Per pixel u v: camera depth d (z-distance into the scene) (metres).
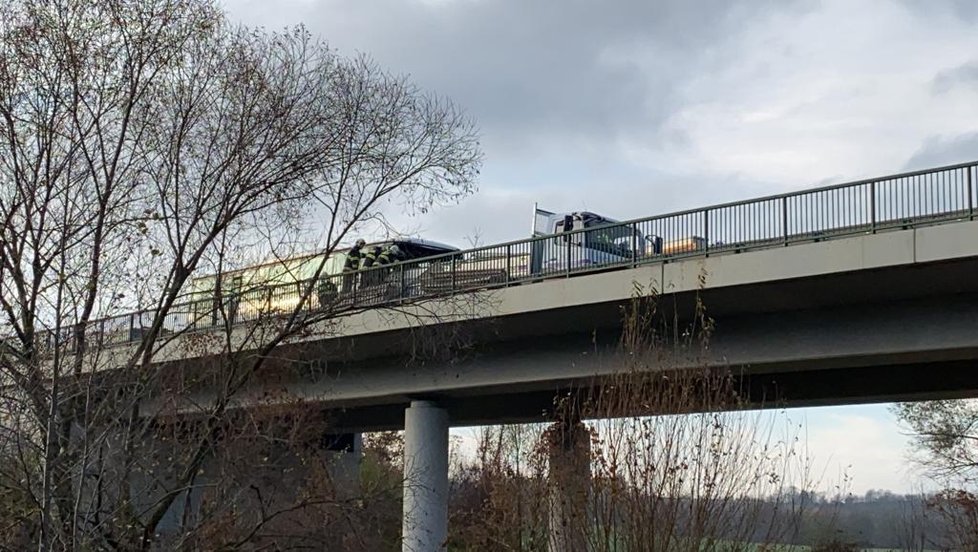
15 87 16.06
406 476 22.89
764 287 21.58
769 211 21.62
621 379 16.34
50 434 13.05
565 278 24.62
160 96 18.00
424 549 28.36
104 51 16.97
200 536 16.47
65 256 14.59
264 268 19.81
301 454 18.73
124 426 15.06
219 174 18.53
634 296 19.73
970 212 19.11
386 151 20.58
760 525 15.67
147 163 17.75
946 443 37.88
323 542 18.41
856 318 22.12
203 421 17.44
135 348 16.28
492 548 21.64
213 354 18.12
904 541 31.02
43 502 13.02
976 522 29.12
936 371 25.12
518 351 27.81
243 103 19.03
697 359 17.28
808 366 23.45
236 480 17.39
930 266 19.55
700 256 22.53
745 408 19.02
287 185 19.27
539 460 18.28
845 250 20.28
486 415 33.25
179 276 17.78
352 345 25.70
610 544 15.48
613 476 15.47
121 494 15.05
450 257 25.73
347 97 20.33
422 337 23.92
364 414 38.12
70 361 14.31
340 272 25.64
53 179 15.13
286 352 19.72
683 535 15.23
